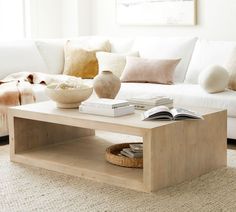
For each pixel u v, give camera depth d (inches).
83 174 132.2
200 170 135.6
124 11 256.2
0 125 171.5
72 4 268.7
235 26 220.2
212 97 166.1
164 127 122.3
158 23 244.2
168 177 125.3
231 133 164.7
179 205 112.3
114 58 208.7
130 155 135.6
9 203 115.3
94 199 117.0
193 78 195.2
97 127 128.8
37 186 126.5
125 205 112.9
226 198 116.6
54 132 159.0
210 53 192.1
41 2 268.8
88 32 273.1
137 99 143.3
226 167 143.0
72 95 143.0
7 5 258.5
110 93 149.7
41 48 220.2
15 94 175.3
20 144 150.0
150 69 196.1
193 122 131.2
